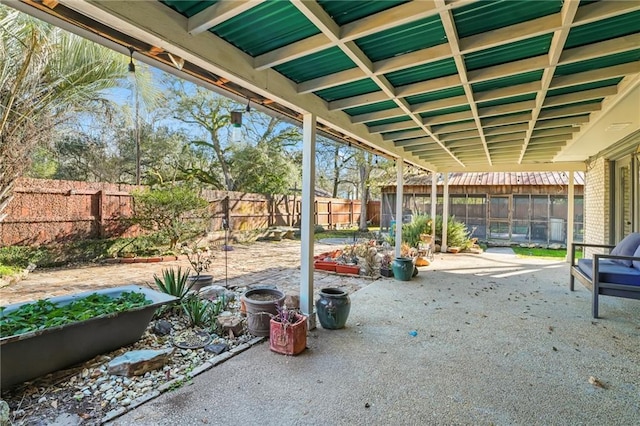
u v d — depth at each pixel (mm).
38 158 7906
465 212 12820
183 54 2193
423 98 3764
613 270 4098
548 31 2199
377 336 3383
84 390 2328
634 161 5348
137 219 8070
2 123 4566
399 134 5340
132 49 2174
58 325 2457
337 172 18516
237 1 1916
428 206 13641
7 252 5973
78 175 11211
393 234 10305
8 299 4422
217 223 10562
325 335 3404
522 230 11859
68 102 5465
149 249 8164
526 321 3854
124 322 2898
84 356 2672
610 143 5762
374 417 2090
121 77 5723
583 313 4164
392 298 4785
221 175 14547
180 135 13414
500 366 2766
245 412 2125
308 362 2807
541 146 6254
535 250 10609
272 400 2256
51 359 2459
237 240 11125
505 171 8633
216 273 6340
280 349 2957
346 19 2223
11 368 2256
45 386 2367
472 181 12836
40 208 6598
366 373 2633
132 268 6711
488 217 12398
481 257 8938
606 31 2404
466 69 2984
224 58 2455
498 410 2170
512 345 3180
